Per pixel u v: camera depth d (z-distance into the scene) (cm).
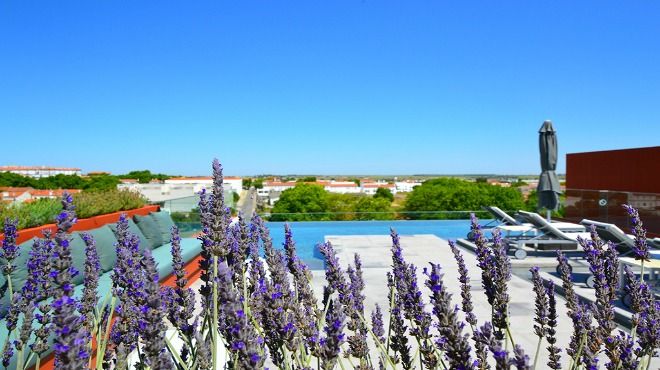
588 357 198
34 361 357
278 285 190
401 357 238
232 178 5425
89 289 234
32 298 226
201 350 188
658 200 1230
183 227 1162
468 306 243
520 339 484
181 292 214
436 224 1848
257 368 141
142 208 1053
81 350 164
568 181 1827
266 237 234
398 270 254
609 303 207
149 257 161
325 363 166
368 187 9156
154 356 153
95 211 832
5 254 254
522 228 1080
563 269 251
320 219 1898
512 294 680
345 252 1102
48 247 230
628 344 193
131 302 219
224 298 144
